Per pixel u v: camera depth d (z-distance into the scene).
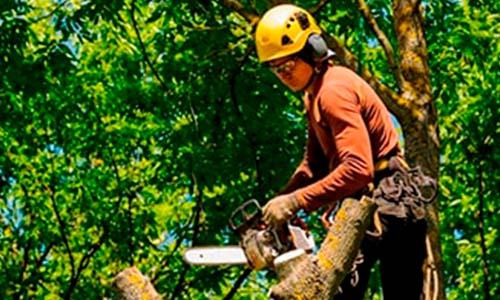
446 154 19.23
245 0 15.28
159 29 19.11
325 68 6.40
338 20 15.85
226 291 21.02
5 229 20.09
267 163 17.03
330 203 6.11
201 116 17.16
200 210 18.22
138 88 18.58
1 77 16.56
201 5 16.36
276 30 6.38
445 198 19.50
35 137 18.97
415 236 6.43
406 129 11.52
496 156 18.61
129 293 5.42
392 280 6.54
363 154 6.04
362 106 6.28
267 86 16.80
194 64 16.92
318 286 5.36
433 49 16.95
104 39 19.16
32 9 17.12
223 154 16.97
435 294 6.53
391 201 6.31
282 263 5.41
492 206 19.17
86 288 19.75
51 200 19.72
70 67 16.72
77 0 18.28
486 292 17.88
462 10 17.80
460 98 19.34
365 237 6.23
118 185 19.42
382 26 16.28
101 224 19.28
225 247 6.21
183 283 18.59
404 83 11.88
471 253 19.17
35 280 18.98
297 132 17.23
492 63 18.44
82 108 18.92
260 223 6.21
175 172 17.70
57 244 19.89
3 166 19.05
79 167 19.77
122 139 19.11
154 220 19.44
